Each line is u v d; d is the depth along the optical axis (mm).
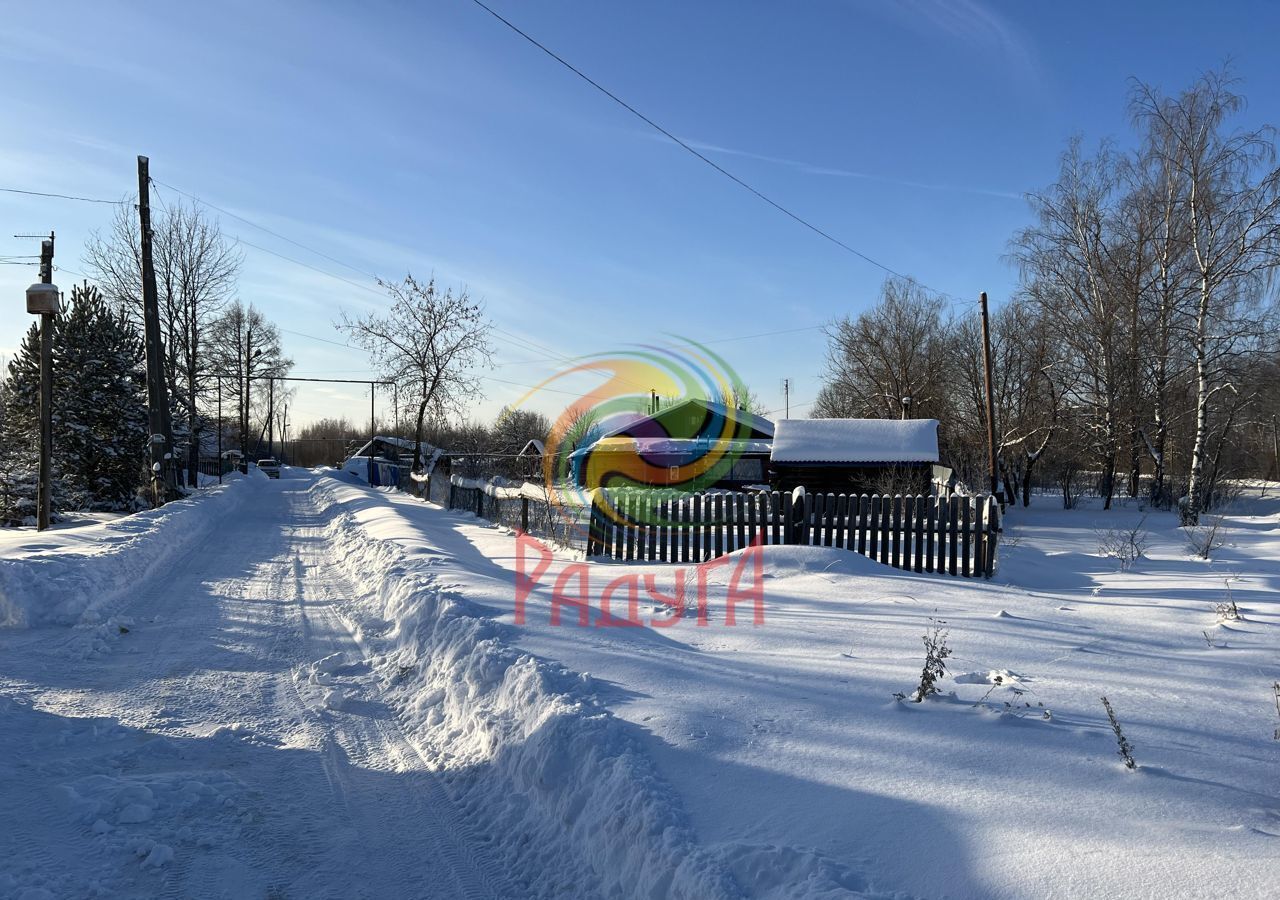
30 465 27391
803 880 3020
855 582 9797
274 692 6789
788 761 4164
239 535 19594
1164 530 24047
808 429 29625
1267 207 27828
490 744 5176
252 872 3883
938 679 5578
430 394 41062
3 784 4703
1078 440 35750
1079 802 3547
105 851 3980
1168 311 32094
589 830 3875
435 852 4113
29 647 7984
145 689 6738
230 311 61938
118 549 12664
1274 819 3350
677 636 7156
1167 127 30016
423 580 9945
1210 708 4859
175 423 42781
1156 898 2758
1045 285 35688
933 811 3516
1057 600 8938
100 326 30344
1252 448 48250
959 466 35594
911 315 43625
